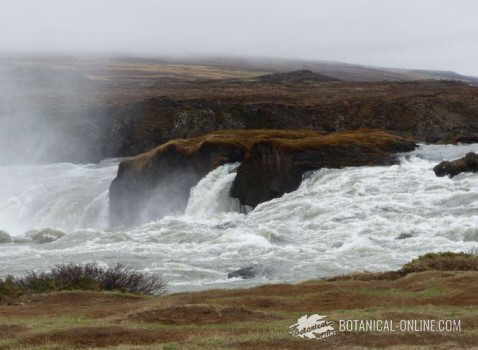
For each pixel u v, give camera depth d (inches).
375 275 1227.9
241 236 1841.8
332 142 2751.0
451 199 2016.5
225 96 5605.3
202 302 1000.9
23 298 1105.4
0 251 1916.8
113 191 3157.0
